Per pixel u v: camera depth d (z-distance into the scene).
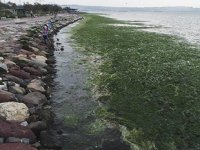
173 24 100.38
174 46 36.25
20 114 12.88
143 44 37.69
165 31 64.38
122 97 16.75
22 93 16.02
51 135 11.94
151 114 14.30
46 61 26.00
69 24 83.62
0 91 14.95
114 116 14.20
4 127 11.27
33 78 19.81
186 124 13.26
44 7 141.12
